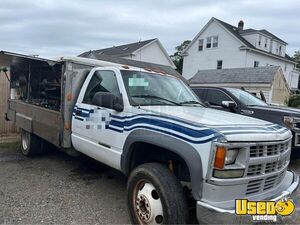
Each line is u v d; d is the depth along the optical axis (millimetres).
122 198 4562
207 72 30422
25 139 6805
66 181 5230
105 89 4469
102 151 4285
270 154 3246
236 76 27375
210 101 8109
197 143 3012
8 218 3770
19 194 4566
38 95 6484
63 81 5012
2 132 9969
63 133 5027
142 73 4539
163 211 3154
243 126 3273
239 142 2951
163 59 42562
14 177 5367
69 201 4379
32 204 4223
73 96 5035
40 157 6812
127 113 3896
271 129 3451
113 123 4074
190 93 4980
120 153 3934
